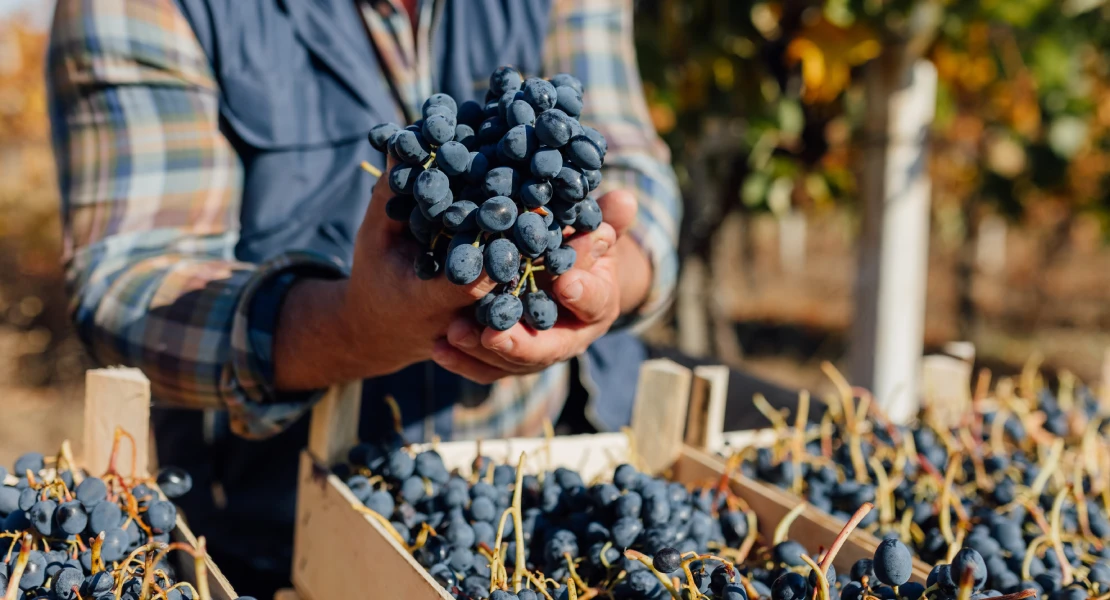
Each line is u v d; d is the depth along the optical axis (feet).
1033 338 26.53
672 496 3.52
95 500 2.97
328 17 4.73
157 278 4.04
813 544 3.79
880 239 9.24
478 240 2.78
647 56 10.34
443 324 3.21
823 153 12.34
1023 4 9.69
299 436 4.81
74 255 4.28
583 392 5.54
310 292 3.72
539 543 3.46
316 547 3.88
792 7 9.43
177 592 2.76
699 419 4.64
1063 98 14.69
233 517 4.88
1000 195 18.98
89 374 3.57
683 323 13.16
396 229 3.13
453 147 2.70
